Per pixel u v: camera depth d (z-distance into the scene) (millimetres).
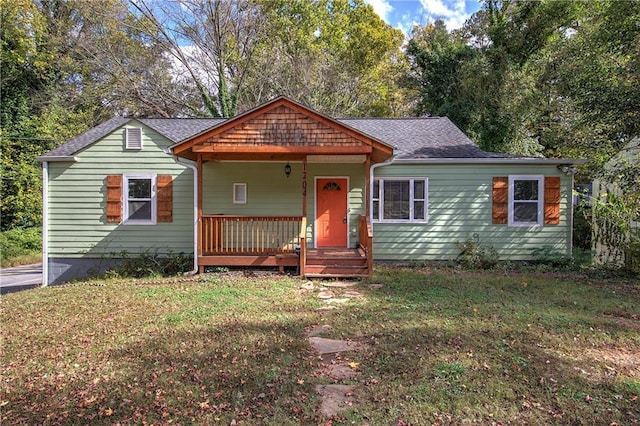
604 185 11336
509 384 3455
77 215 10195
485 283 7805
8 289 10617
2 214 18328
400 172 10352
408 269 9570
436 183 10289
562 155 15656
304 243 8680
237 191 10555
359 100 25141
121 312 6008
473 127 18578
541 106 17016
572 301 6391
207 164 10477
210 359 4102
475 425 2871
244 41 22688
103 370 3912
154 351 4355
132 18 20969
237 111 23094
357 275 8477
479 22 21625
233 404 3199
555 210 10031
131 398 3334
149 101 22172
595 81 9562
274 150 8484
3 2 18344
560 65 14812
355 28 25953
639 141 9750
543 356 4062
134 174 10203
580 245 13570
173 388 3492
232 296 6914
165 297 6898
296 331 4941
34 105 20500
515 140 17516
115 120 12344
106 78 21516
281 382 3562
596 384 3475
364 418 2963
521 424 2879
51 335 4996
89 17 20359
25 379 3748
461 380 3525
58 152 10312
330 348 4379
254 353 4238
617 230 9633
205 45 22031
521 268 9688
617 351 4254
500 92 17328
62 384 3631
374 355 4125
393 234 10406
